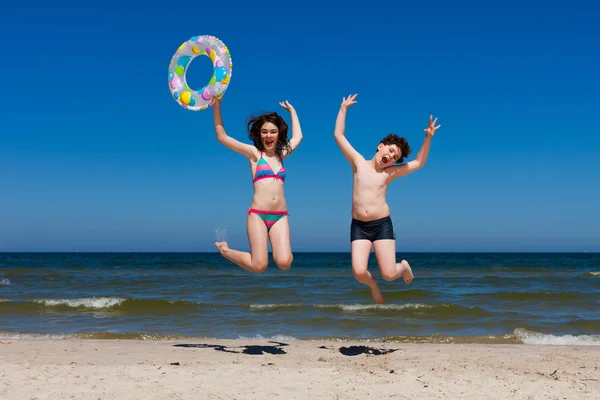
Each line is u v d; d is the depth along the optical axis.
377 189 6.31
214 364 6.21
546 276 29.70
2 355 6.98
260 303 15.66
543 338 9.63
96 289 20.14
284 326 11.13
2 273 31.73
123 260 62.06
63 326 11.20
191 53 6.70
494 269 39.31
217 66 6.52
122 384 5.05
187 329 10.78
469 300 16.30
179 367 5.91
